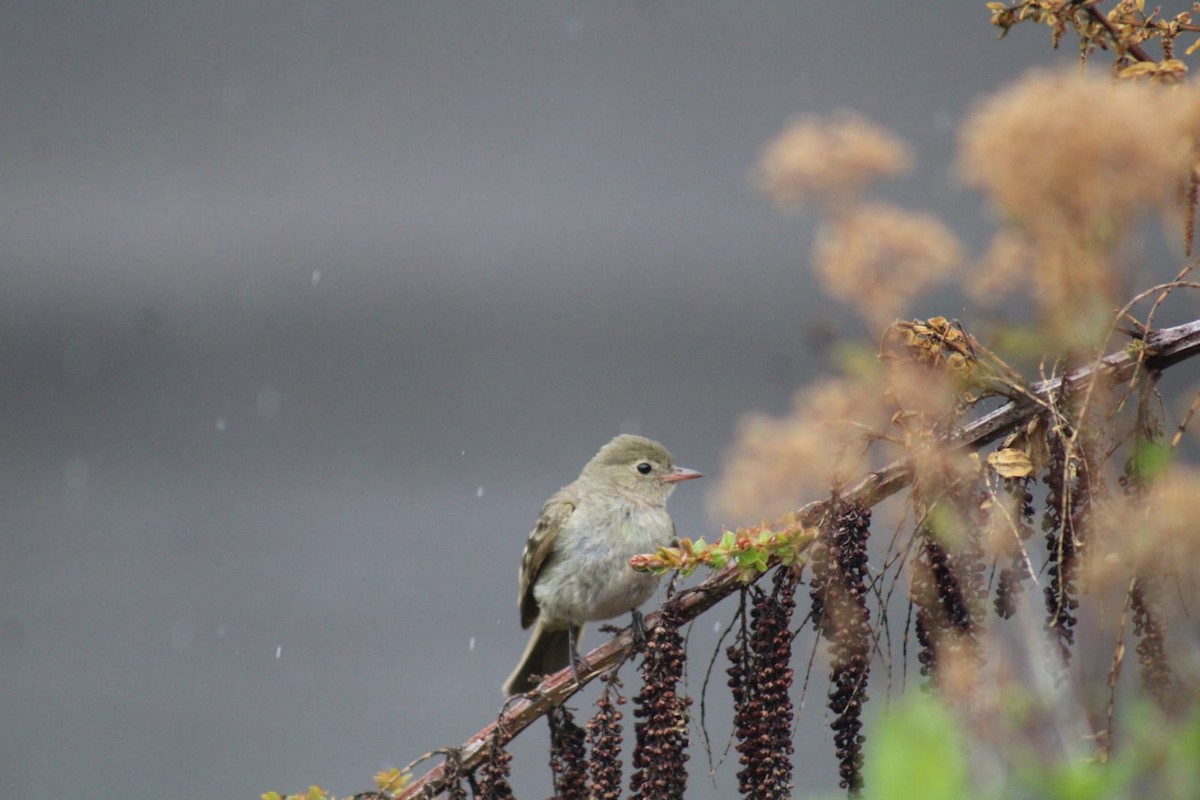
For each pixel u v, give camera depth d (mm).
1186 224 2676
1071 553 3020
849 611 3479
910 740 1887
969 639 3107
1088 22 3449
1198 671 1997
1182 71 3076
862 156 2240
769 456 2576
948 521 3211
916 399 3145
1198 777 1802
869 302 2271
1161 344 3279
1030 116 1909
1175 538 2287
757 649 3814
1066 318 2156
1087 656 2344
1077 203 1957
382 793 4309
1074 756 2031
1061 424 3191
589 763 4285
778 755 3754
